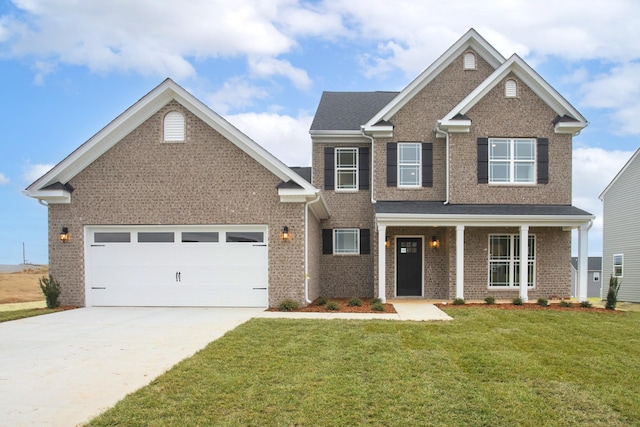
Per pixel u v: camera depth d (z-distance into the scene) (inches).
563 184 581.9
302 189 483.8
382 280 527.5
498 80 582.2
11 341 321.1
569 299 562.6
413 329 361.1
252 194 497.0
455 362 266.2
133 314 446.9
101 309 484.1
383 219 528.1
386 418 183.2
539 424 181.8
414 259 608.7
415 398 205.0
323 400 201.0
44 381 227.3
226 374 237.1
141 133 504.4
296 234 493.0
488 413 190.7
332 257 644.1
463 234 552.1
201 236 506.3
